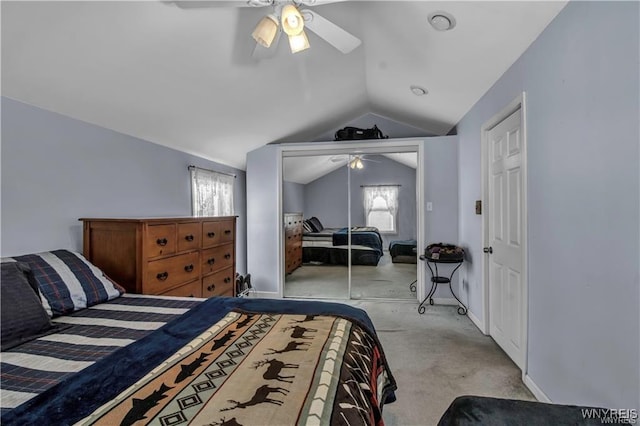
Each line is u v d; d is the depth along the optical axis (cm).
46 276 172
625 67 131
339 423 82
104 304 185
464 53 246
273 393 91
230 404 86
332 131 513
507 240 262
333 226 463
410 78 326
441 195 414
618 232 135
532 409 119
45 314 145
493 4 187
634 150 127
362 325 155
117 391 94
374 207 453
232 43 230
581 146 159
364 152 441
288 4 166
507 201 261
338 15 239
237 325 146
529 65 211
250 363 109
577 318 163
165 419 80
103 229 221
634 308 128
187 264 259
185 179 360
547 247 191
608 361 142
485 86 287
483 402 124
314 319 154
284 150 450
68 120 225
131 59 204
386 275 452
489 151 301
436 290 414
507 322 263
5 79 178
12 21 153
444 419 122
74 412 84
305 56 286
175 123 298
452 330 320
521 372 233
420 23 227
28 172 200
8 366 112
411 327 328
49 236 212
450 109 372
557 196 180
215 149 394
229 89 285
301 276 470
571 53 167
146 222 216
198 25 202
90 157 242
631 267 129
